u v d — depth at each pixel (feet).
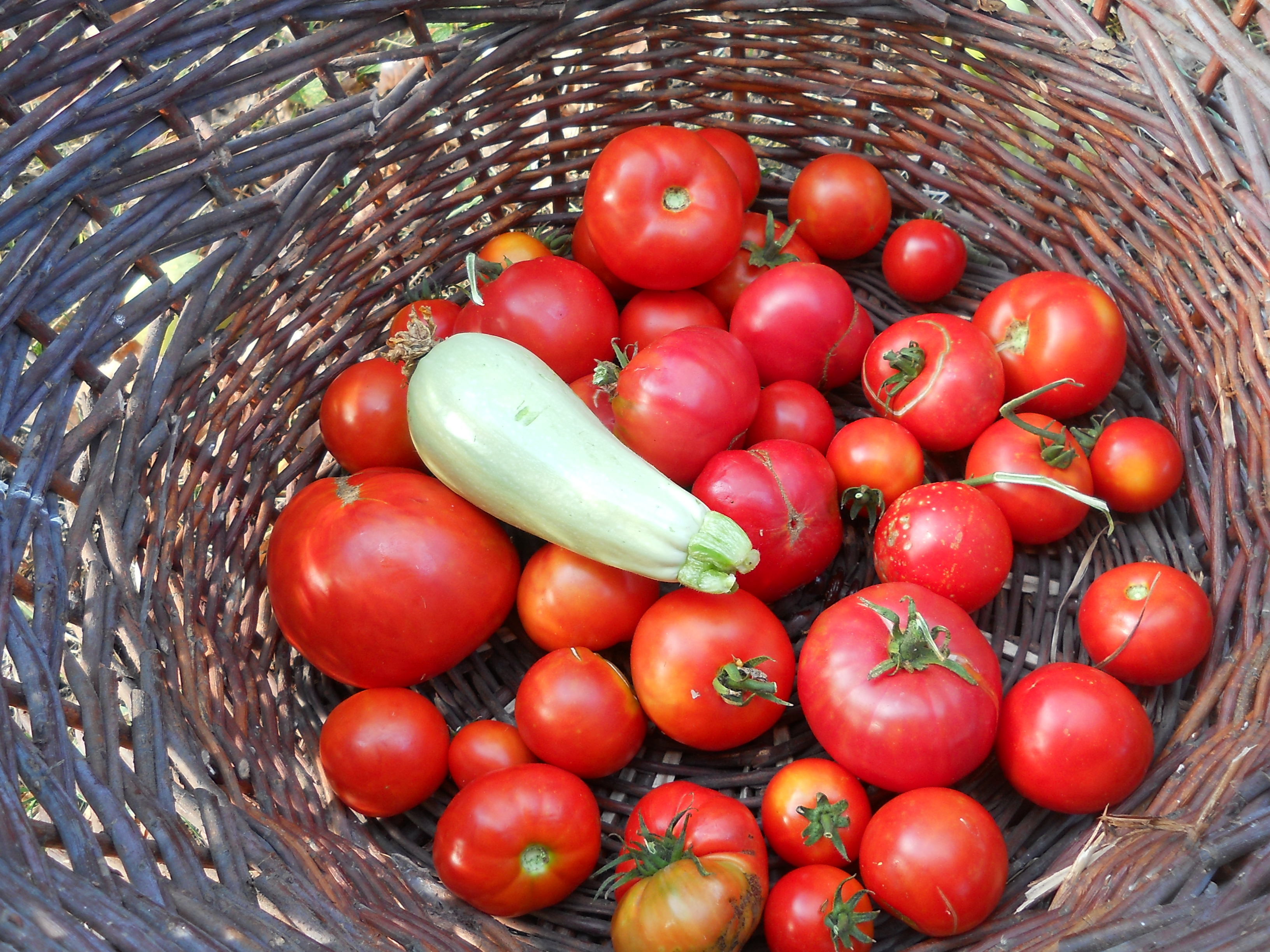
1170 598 1.42
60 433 1.43
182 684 1.38
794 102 2.04
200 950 0.94
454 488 1.55
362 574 1.49
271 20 1.64
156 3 1.51
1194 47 1.59
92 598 1.34
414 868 1.47
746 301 1.75
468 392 1.48
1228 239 1.55
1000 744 1.41
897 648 1.35
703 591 1.42
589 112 2.03
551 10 1.84
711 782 1.59
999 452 1.60
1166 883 1.12
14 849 0.95
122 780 1.15
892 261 1.91
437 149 1.98
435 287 1.95
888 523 1.55
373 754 1.46
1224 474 1.57
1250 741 1.27
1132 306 1.77
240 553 1.71
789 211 1.99
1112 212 1.76
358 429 1.72
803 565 1.56
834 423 1.74
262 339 1.76
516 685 1.72
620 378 1.57
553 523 1.46
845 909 1.26
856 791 1.39
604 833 1.58
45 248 1.47
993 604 1.71
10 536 1.30
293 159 1.71
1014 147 1.91
